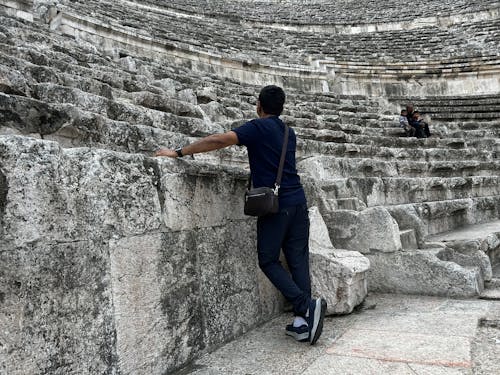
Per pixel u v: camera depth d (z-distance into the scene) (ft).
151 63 40.16
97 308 8.30
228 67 60.39
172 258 10.21
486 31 85.46
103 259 8.53
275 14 106.63
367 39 90.27
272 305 14.15
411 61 75.15
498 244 20.98
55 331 7.54
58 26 43.45
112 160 9.04
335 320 13.75
